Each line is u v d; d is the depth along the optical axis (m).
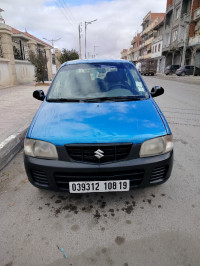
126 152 1.77
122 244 1.61
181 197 2.15
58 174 1.83
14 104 6.63
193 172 2.65
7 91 9.95
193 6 23.89
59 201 2.13
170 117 5.38
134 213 1.93
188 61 28.03
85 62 3.08
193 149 3.37
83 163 1.75
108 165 1.74
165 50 33.53
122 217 1.89
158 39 38.06
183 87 12.58
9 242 1.64
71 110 2.17
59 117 2.04
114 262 1.46
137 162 1.76
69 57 21.92
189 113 5.83
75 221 1.85
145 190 2.28
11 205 2.09
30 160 1.87
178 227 1.76
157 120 1.99
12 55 12.15
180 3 27.52
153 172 1.86
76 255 1.52
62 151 1.76
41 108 2.33
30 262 1.47
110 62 3.05
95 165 1.74
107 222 1.83
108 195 2.21
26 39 22.09
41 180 1.92
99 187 1.82
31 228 1.78
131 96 2.50
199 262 1.44
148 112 2.12
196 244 1.59
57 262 1.47
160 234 1.69
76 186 1.82
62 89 2.66
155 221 1.83
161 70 39.44
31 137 1.87
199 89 11.52
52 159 1.80
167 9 32.81
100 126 1.85
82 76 2.82
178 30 28.20
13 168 2.89
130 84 2.70
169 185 2.37
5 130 3.97
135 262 1.46
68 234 1.71
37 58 13.26
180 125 4.70
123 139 1.74
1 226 1.80
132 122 1.92
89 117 2.00
